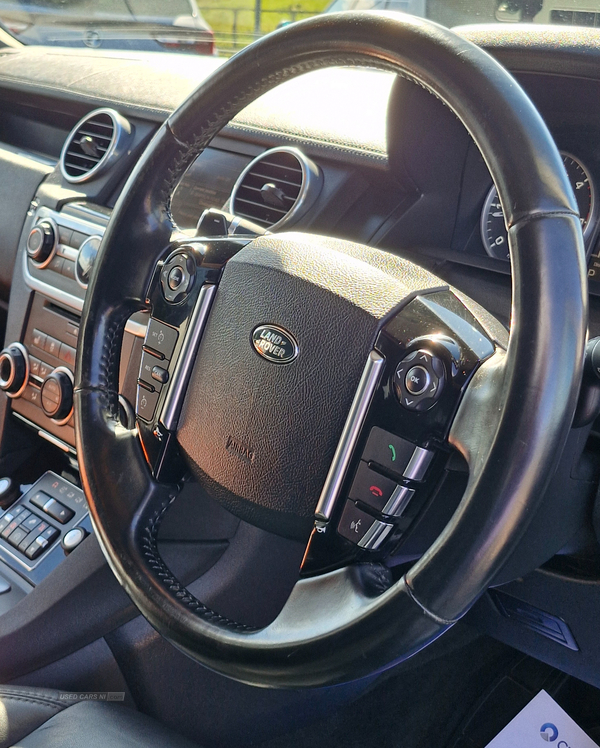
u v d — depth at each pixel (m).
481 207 1.13
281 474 0.66
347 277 0.65
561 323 0.49
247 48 0.71
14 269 1.35
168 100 1.44
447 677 1.42
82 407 0.77
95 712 0.85
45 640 0.99
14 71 1.74
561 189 0.51
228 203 1.25
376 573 0.61
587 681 1.19
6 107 1.78
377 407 0.60
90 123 1.44
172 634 0.64
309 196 1.16
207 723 1.07
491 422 0.53
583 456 0.89
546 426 0.49
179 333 0.73
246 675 0.59
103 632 1.00
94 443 0.75
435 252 1.15
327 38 0.64
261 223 1.21
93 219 1.24
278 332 0.65
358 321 0.62
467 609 0.53
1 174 1.48
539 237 0.50
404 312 0.62
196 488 1.00
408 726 1.34
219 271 0.73
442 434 0.58
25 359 1.28
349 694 1.22
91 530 1.05
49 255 1.27
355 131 1.19
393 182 1.15
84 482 0.74
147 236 0.78
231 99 0.74
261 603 1.06
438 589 0.51
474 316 0.63
